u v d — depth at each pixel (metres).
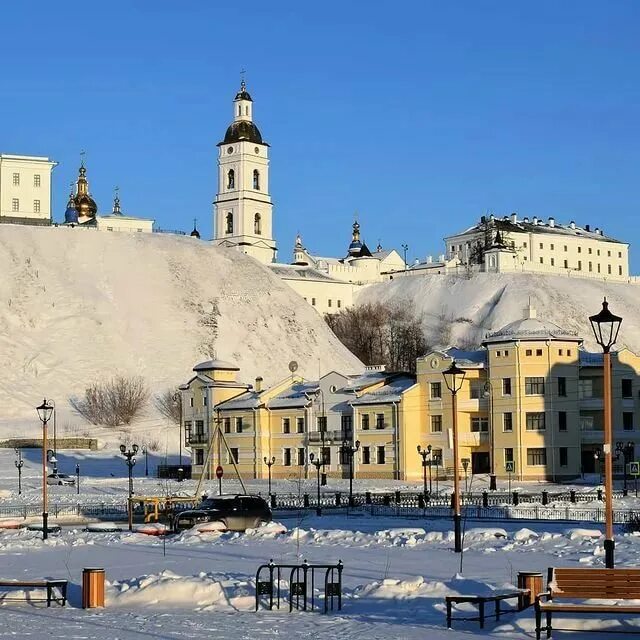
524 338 136.25
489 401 138.38
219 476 117.19
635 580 36.06
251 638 35.47
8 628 37.91
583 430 141.12
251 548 62.19
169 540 69.12
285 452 151.38
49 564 56.59
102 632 36.94
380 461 141.62
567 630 35.56
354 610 41.06
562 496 103.50
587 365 140.88
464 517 83.06
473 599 37.44
